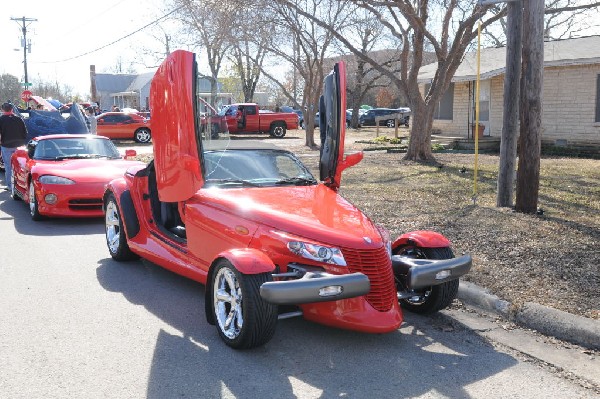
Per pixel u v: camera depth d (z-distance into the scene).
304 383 4.05
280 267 4.73
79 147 11.02
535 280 5.95
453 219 8.64
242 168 6.01
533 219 8.52
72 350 4.58
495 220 8.48
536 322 5.06
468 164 16.36
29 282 6.40
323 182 6.17
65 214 9.57
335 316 4.51
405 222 8.58
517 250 6.97
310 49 24.41
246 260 4.38
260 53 24.70
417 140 17.53
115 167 10.24
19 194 11.66
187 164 4.99
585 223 8.28
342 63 5.77
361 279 4.31
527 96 8.68
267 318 4.33
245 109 32.22
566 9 13.57
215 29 19.05
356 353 4.57
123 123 29.84
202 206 5.45
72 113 14.66
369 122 45.88
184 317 5.35
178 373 4.19
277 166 6.19
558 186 12.02
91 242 8.42
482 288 5.76
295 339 4.84
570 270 6.21
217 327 4.73
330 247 4.57
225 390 3.94
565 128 20.75
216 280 4.72
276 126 32.72
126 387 3.97
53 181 9.55
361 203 10.14
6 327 5.05
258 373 4.20
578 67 20.12
